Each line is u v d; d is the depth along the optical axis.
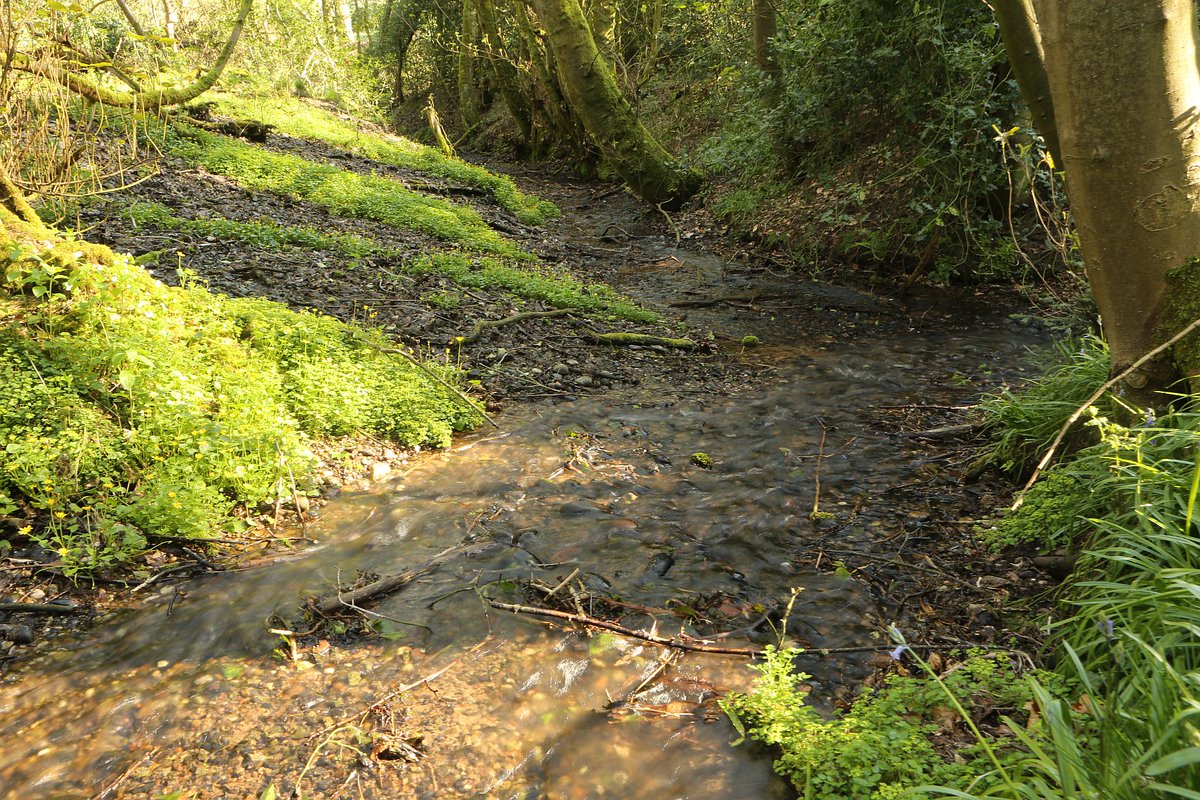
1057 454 4.70
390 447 5.86
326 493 5.20
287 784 2.92
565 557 4.48
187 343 5.76
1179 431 3.21
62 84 6.58
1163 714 2.20
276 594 4.08
